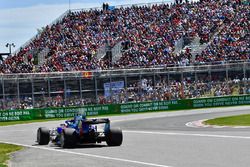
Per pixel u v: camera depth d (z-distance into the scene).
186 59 59.38
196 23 68.12
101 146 18.91
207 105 51.06
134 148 17.58
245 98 51.53
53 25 74.44
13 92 45.00
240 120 32.06
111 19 73.12
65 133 18.61
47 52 67.31
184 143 18.55
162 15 71.56
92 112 47.12
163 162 13.32
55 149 18.50
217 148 16.19
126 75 48.09
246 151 14.99
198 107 51.12
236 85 51.31
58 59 64.44
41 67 63.03
